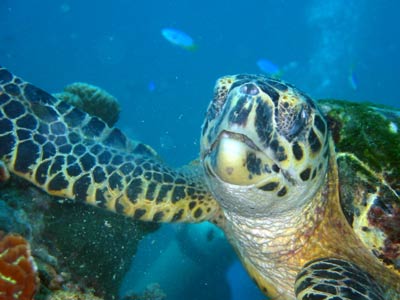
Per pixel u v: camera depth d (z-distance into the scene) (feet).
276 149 1.06
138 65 23.73
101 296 1.69
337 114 1.38
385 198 1.18
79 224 1.60
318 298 1.02
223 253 4.72
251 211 1.21
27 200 1.47
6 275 0.84
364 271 1.28
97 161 1.43
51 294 1.10
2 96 1.39
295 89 1.17
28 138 1.36
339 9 17.62
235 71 23.58
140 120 18.22
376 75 17.13
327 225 1.34
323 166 1.21
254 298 5.38
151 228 2.00
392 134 1.28
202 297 4.88
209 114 1.19
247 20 23.58
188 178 1.56
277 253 1.38
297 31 21.30
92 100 2.27
